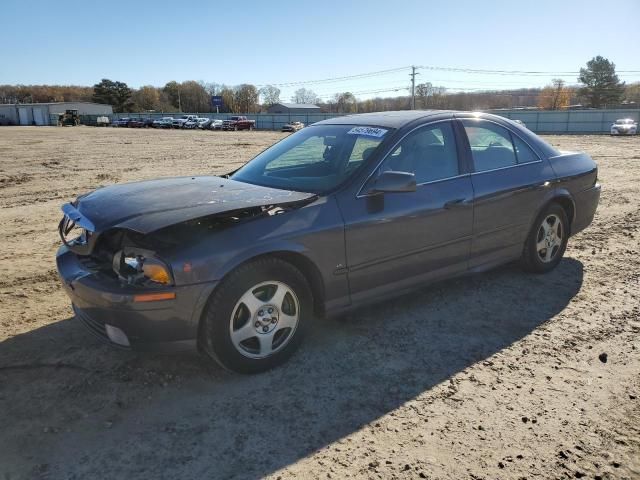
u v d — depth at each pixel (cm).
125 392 308
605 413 286
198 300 293
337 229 342
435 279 414
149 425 278
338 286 353
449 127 429
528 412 288
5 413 287
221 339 305
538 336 379
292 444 263
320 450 259
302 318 342
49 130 5409
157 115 9119
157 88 13338
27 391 308
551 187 486
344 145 400
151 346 296
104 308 295
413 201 383
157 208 314
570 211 519
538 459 251
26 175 1364
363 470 244
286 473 243
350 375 328
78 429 274
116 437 268
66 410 290
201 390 311
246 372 322
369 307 432
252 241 308
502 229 451
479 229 431
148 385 316
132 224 294
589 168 536
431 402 298
